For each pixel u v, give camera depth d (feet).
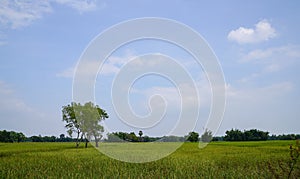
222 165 67.46
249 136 255.09
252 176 48.52
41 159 84.69
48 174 53.83
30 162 76.95
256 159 77.61
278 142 193.77
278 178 45.42
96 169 58.95
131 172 55.31
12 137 311.47
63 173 54.13
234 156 89.20
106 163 68.64
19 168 63.57
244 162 71.72
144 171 57.57
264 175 49.03
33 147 175.32
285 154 89.40
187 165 65.98
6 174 54.80
